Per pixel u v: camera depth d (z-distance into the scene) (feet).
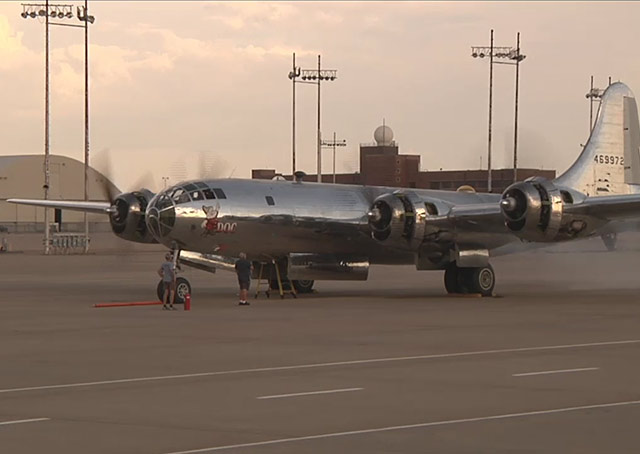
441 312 220.43
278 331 181.98
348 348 156.25
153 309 231.50
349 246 273.13
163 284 238.68
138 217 282.56
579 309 227.61
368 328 186.80
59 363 141.08
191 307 236.22
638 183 300.40
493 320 201.57
